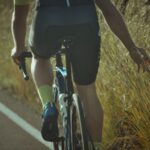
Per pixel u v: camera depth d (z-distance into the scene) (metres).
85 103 5.80
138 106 7.17
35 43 5.54
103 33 9.27
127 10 9.80
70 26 5.38
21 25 5.78
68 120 5.46
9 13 14.55
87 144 5.24
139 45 8.46
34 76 5.73
